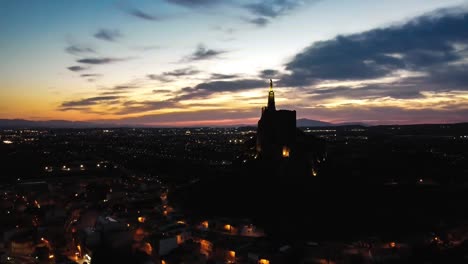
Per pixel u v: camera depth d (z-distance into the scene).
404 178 180.88
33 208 147.88
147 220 123.25
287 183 148.50
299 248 98.06
